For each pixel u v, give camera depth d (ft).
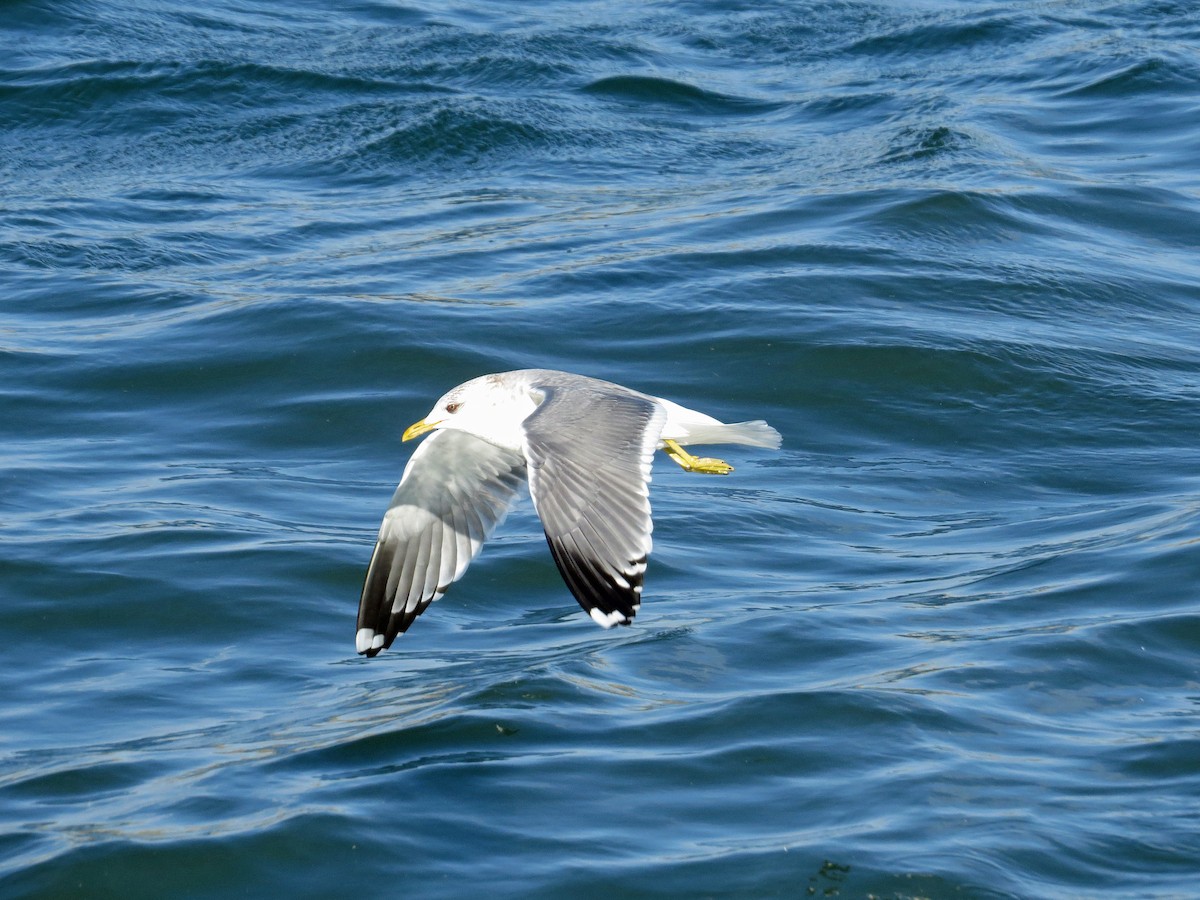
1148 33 101.91
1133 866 29.63
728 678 37.68
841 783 32.55
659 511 48.73
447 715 35.70
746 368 59.57
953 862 29.40
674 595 43.24
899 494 51.21
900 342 60.75
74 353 60.85
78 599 42.47
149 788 33.42
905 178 78.59
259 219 77.77
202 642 40.86
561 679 37.37
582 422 25.22
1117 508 49.39
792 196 77.30
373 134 88.38
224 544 45.68
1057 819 31.07
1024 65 97.25
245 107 92.68
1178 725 35.12
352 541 46.37
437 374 58.90
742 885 29.04
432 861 30.12
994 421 56.54
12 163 85.76
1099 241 72.43
